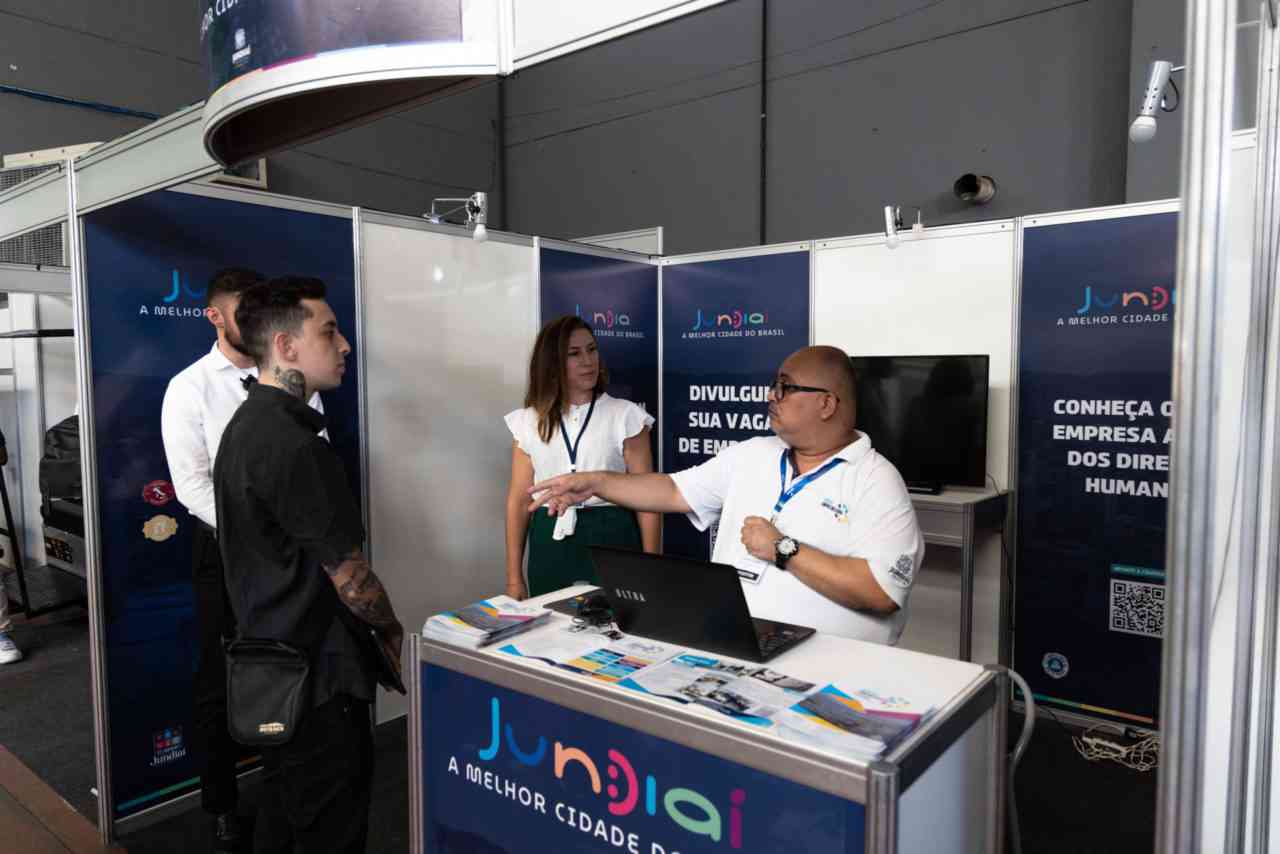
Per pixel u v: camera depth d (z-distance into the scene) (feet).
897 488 5.06
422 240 9.71
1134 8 12.95
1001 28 15.21
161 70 16.87
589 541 7.90
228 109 3.52
